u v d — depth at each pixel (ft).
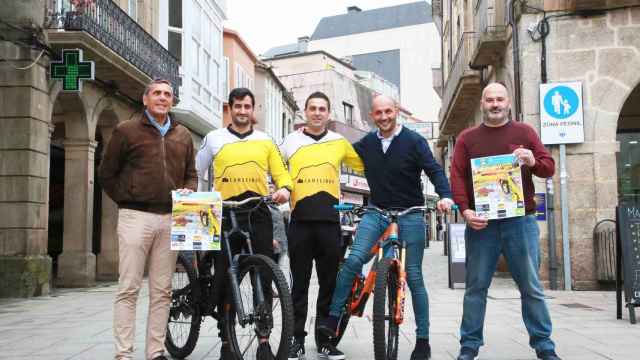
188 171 15.69
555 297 30.14
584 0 33.73
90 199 40.40
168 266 14.97
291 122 127.95
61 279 39.19
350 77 164.76
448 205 15.17
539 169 14.85
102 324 22.90
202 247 14.24
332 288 16.42
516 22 36.63
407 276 15.60
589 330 20.21
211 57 65.26
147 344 14.92
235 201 15.47
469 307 15.35
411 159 15.79
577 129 33.81
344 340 18.88
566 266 33.40
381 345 13.51
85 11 36.40
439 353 16.75
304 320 16.12
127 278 14.38
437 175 15.67
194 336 15.99
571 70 34.58
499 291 32.45
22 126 34.01
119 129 14.61
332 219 16.28
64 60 35.55
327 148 16.57
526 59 35.14
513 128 15.11
